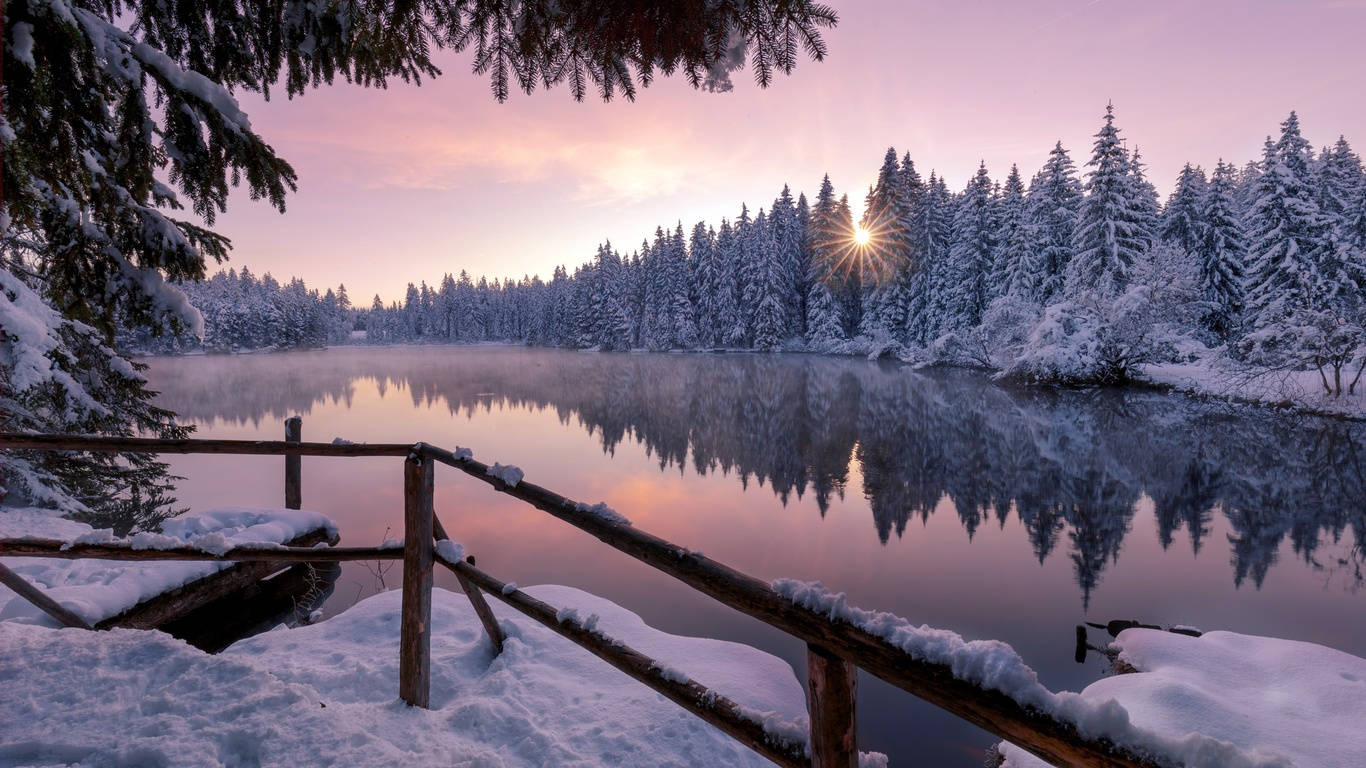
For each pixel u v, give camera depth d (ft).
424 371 167.94
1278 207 89.86
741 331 196.54
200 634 16.40
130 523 29.94
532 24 8.18
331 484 41.01
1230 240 102.73
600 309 261.65
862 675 16.40
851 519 35.12
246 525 19.10
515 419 77.05
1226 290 102.89
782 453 54.13
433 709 9.08
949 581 25.46
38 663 7.84
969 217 132.46
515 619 13.39
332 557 8.59
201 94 11.76
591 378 133.59
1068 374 88.17
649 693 10.18
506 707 9.24
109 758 6.20
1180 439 54.29
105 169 12.99
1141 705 11.68
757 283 192.95
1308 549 28.94
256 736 6.61
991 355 109.09
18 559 16.58
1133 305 83.25
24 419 23.40
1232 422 61.26
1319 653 13.46
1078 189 120.06
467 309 465.88
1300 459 45.98
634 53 8.05
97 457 27.32
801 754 4.25
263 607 18.52
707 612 20.52
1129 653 15.23
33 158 11.25
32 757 6.24
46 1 9.53
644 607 21.04
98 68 10.93
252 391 111.45
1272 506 35.78
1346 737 10.32
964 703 3.19
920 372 121.80
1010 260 117.29
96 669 7.75
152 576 14.65
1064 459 48.80
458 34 8.84
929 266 147.95
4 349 20.04
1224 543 30.04
